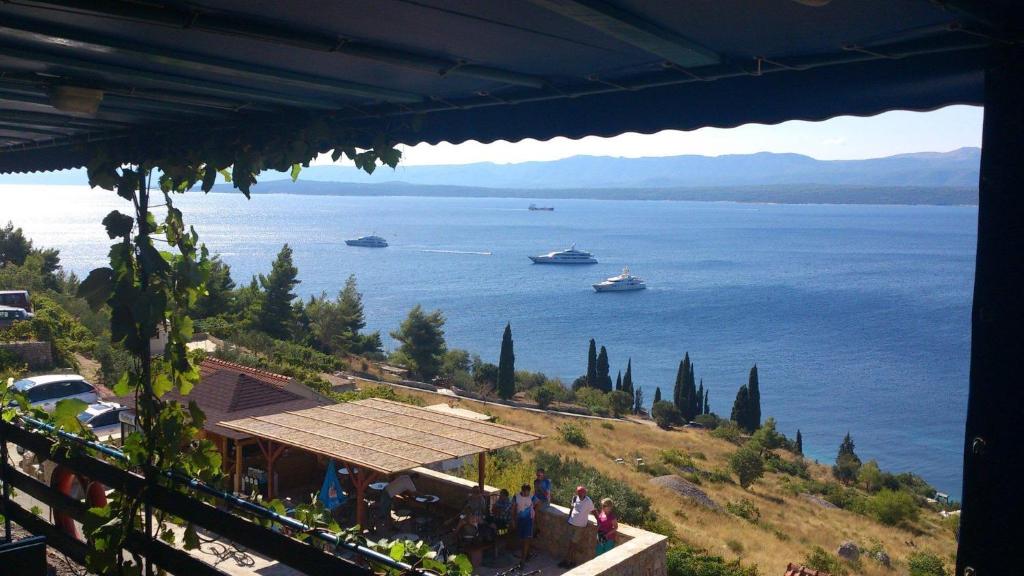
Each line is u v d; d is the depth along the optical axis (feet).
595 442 158.81
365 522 35.04
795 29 7.02
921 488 195.21
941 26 6.56
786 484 162.09
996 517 6.01
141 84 11.06
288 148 12.66
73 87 10.77
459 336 466.29
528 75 9.66
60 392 66.33
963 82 7.07
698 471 152.05
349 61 9.20
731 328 545.85
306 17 7.70
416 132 12.05
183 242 14.52
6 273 128.36
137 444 13.97
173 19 7.61
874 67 7.67
